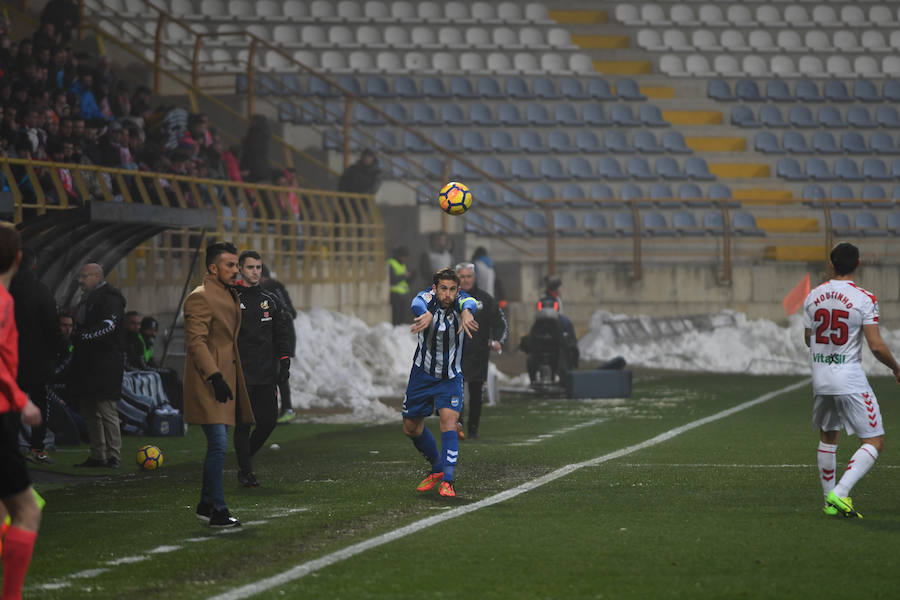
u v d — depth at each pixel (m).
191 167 77.69
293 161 110.81
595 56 146.38
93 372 43.25
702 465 41.50
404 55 140.50
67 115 71.50
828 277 32.41
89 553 26.95
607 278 108.62
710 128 135.75
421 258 97.06
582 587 23.16
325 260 89.75
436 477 35.66
